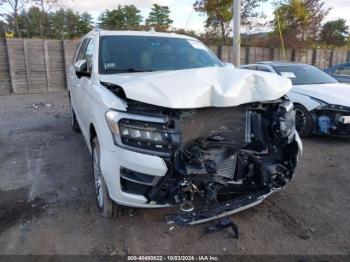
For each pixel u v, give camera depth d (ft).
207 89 8.76
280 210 11.25
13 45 38.19
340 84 21.68
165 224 10.35
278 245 9.32
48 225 10.30
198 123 8.97
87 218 10.69
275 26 67.56
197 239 9.61
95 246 9.27
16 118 26.25
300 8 66.08
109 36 13.84
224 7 61.87
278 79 10.52
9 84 39.19
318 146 18.65
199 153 8.91
